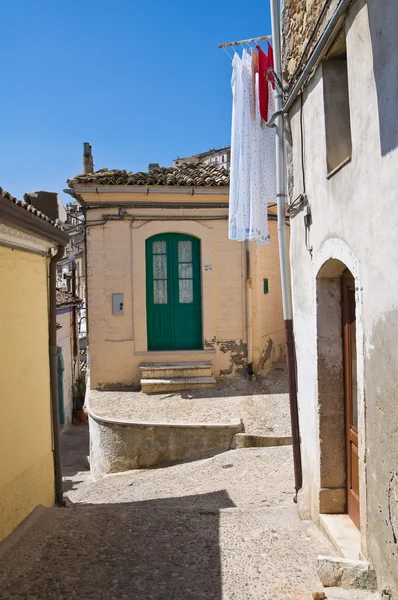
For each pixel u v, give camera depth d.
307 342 4.69
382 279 2.78
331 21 3.40
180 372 9.95
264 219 6.11
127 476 7.56
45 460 5.25
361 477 3.25
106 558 3.81
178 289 10.38
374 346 2.94
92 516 4.85
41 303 5.30
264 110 6.05
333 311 4.27
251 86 6.12
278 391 9.58
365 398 3.13
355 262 3.24
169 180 9.74
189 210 10.09
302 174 4.63
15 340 4.54
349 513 4.24
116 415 8.45
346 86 3.88
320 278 4.25
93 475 8.75
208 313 10.24
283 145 5.52
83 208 9.91
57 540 4.14
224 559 3.79
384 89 2.67
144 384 9.59
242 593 3.21
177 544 4.11
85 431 14.36
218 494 5.95
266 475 6.43
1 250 4.28
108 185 9.66
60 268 22.80
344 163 3.40
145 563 3.72
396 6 2.48
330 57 3.84
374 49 2.80
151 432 7.88
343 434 4.31
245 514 4.95
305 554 3.86
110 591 3.26
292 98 4.78
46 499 5.25
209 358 10.28
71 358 15.91
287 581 3.36
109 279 9.97
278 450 7.27
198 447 7.80
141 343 10.08
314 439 4.52
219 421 8.04
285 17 5.16
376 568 3.00
